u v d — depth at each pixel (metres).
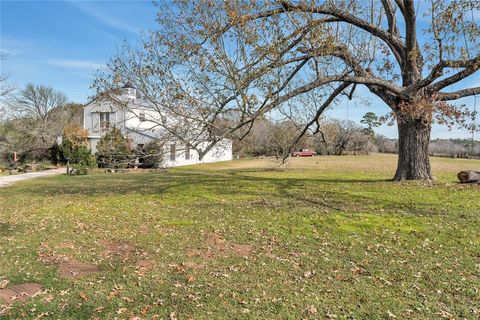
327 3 12.58
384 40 14.47
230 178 19.91
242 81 10.75
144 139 22.22
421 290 4.96
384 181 16.02
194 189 15.14
